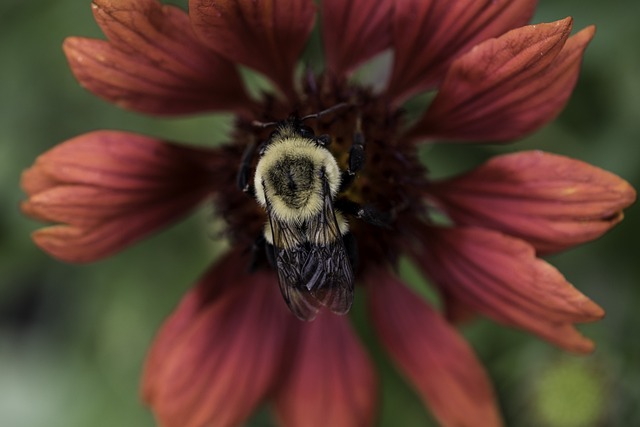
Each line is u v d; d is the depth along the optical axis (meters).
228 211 0.10
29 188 0.10
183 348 0.11
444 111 0.10
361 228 0.10
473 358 0.11
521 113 0.10
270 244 0.10
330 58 0.11
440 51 0.10
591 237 0.09
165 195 0.10
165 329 0.11
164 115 0.10
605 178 0.09
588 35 0.09
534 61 0.09
